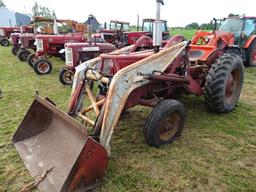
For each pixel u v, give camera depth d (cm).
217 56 408
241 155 280
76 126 221
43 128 281
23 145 274
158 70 285
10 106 434
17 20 3244
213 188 229
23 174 248
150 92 307
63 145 247
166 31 1162
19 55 920
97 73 288
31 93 511
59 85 576
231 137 318
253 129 339
